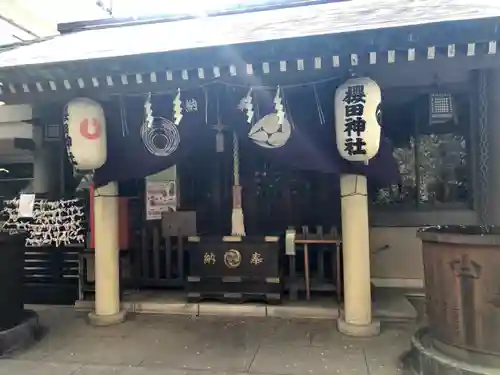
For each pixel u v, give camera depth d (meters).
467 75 5.88
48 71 4.62
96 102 5.21
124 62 4.44
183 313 5.87
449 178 6.43
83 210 6.69
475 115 6.09
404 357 4.21
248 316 5.71
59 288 6.68
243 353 4.46
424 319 5.36
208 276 5.93
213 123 5.14
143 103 5.29
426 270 3.87
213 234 6.88
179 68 4.50
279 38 4.02
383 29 3.83
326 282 6.25
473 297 3.42
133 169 5.34
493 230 4.10
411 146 6.58
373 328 4.90
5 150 7.35
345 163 4.84
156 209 7.05
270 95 4.98
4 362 4.35
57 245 6.72
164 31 6.61
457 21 3.70
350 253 4.98
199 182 7.12
